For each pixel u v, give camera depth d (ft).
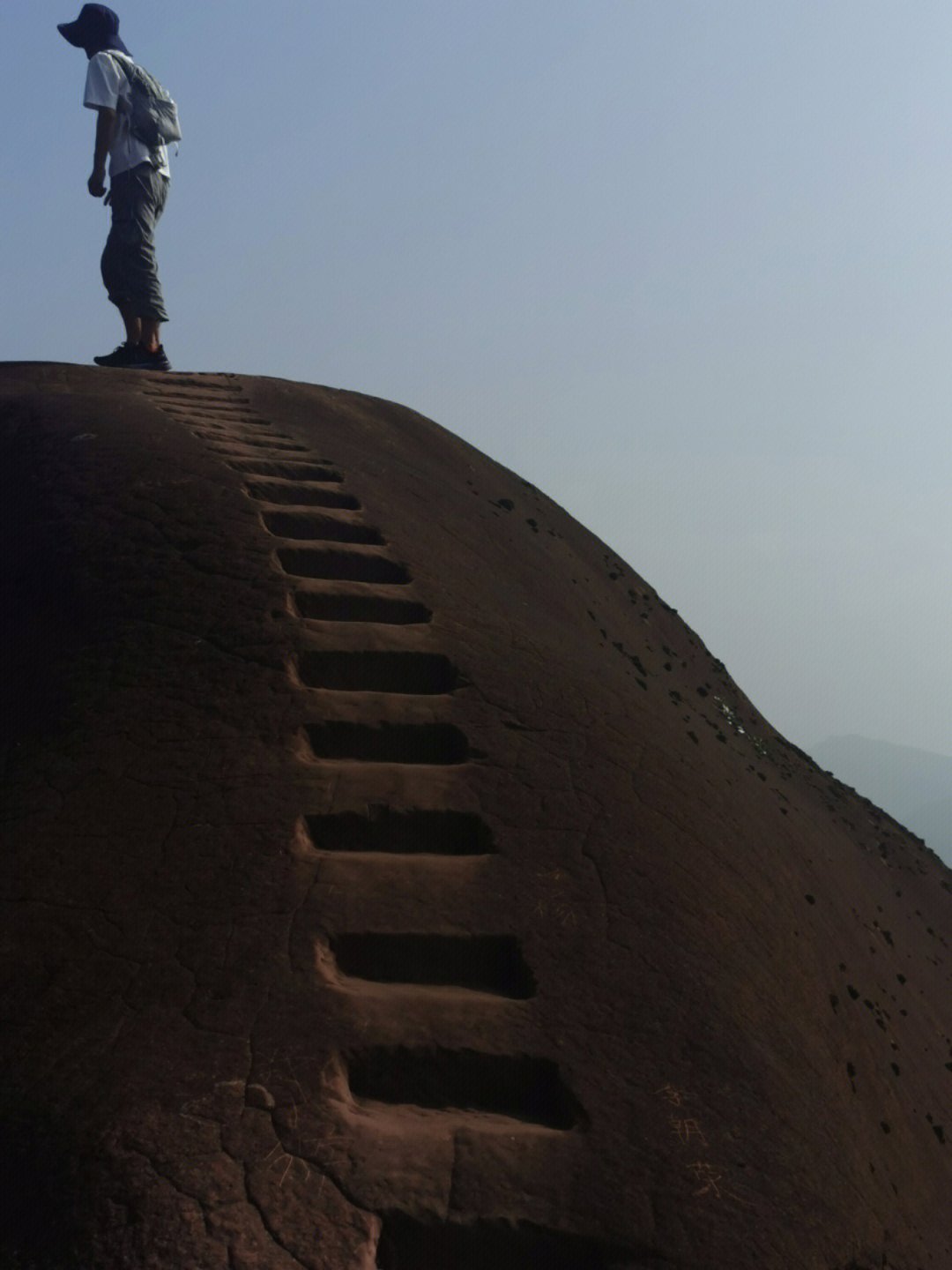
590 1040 17.56
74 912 18.86
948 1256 19.48
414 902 19.67
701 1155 16.10
